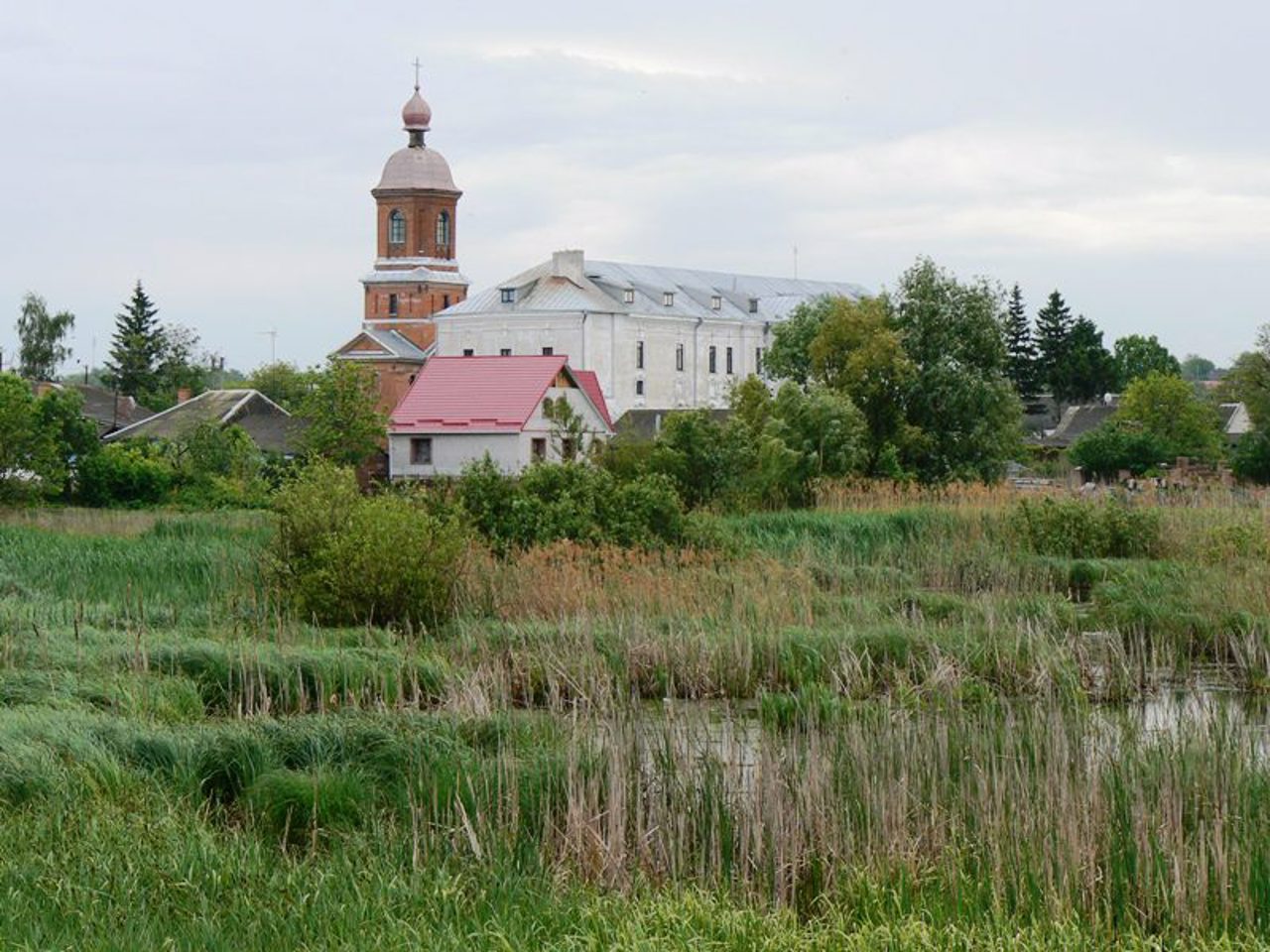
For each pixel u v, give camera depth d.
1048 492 56.47
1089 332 166.25
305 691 27.33
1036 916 16.34
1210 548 44.91
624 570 38.34
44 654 27.62
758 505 56.16
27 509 61.44
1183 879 16.50
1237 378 105.19
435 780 19.17
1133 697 28.78
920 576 42.25
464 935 15.57
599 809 19.02
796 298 152.50
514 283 133.75
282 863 17.73
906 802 18.33
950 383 76.69
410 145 158.38
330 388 94.50
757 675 29.97
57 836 17.77
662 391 136.12
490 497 43.59
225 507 67.75
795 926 15.99
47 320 150.62
